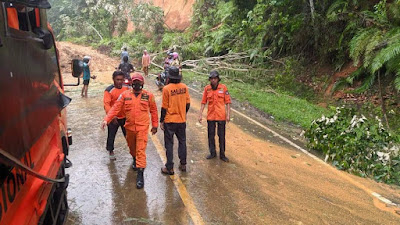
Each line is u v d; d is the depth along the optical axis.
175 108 5.49
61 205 3.96
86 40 30.12
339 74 12.14
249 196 5.03
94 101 11.30
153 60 21.09
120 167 5.95
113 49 25.23
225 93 6.25
